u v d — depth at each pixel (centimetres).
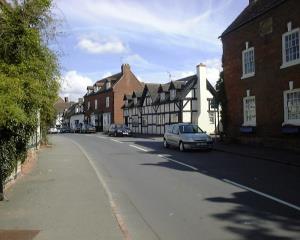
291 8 2164
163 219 850
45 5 1091
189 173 1512
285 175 1416
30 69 1095
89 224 782
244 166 1683
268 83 2381
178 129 2556
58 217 834
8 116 915
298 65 2109
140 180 1370
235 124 2777
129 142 3453
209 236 723
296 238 700
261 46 2448
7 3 1056
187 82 4859
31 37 1072
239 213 886
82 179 1334
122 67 7194
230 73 2828
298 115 2136
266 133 2409
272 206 946
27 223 789
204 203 996
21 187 1177
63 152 2380
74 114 9638
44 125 2400
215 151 2388
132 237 722
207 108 4572
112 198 1055
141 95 5909
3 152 998
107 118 7356
